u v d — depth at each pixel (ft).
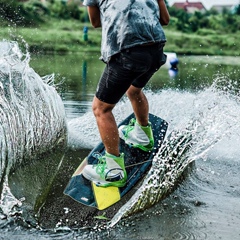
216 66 53.36
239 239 9.12
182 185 12.07
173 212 10.38
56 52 78.38
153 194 10.69
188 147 12.26
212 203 10.97
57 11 97.91
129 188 10.59
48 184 11.26
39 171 11.91
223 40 99.30
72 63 48.70
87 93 25.21
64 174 11.94
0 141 10.98
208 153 14.51
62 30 94.79
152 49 10.21
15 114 11.80
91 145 14.49
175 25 106.32
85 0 10.52
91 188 10.60
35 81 13.33
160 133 12.02
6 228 9.33
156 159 11.19
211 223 9.84
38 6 91.91
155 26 10.24
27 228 9.38
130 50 9.87
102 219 9.82
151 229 9.50
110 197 10.37
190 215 10.24
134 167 11.09
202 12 108.78
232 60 69.05
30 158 12.33
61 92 25.22
